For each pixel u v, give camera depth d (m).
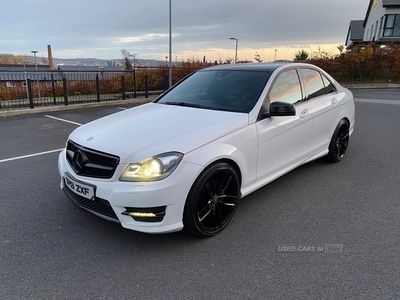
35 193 4.00
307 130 4.12
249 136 3.21
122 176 2.62
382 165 5.00
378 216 3.38
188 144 2.74
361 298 2.22
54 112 10.68
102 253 2.77
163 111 3.59
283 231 3.11
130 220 2.63
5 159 5.44
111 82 13.27
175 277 2.47
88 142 2.92
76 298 2.25
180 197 2.65
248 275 2.48
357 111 10.69
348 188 4.12
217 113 3.37
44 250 2.81
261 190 4.07
